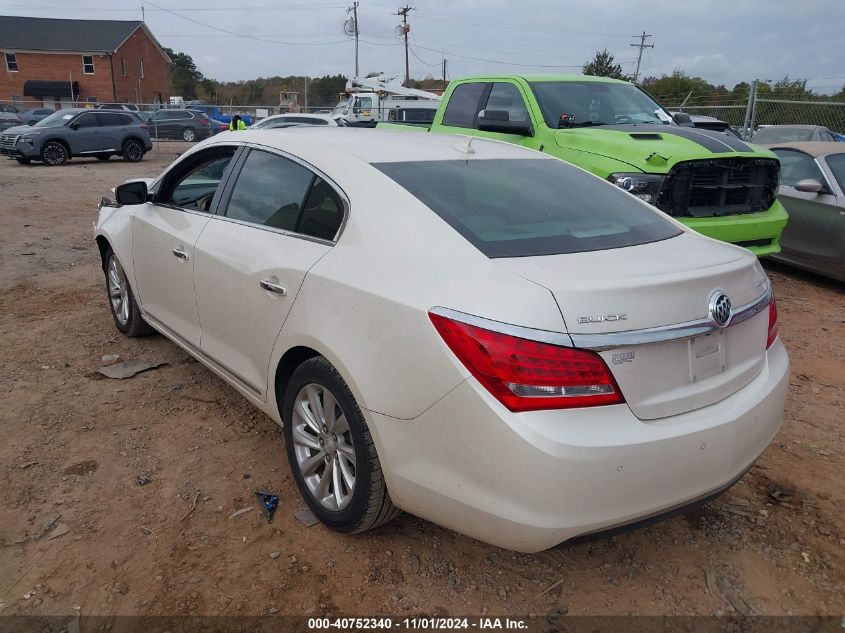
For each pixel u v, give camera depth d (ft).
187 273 12.30
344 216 9.34
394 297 7.91
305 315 9.09
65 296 20.26
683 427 7.45
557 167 11.49
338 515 9.11
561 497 6.92
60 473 10.77
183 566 8.80
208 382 14.30
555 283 7.22
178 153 84.89
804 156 24.18
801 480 11.12
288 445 10.03
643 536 9.70
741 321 8.27
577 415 7.01
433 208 8.77
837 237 22.00
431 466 7.62
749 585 8.78
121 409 12.98
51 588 8.36
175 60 308.40
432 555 9.19
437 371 7.38
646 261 8.14
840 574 8.98
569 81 24.40
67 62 171.12
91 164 67.36
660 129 21.53
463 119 26.32
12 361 15.05
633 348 7.21
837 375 15.53
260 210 11.04
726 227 19.47
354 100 69.56
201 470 11.01
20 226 31.55
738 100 65.10
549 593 8.59
